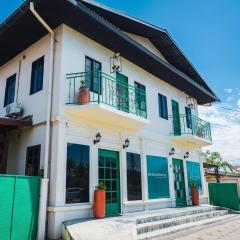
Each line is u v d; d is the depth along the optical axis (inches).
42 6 323.0
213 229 382.3
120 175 401.7
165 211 428.1
